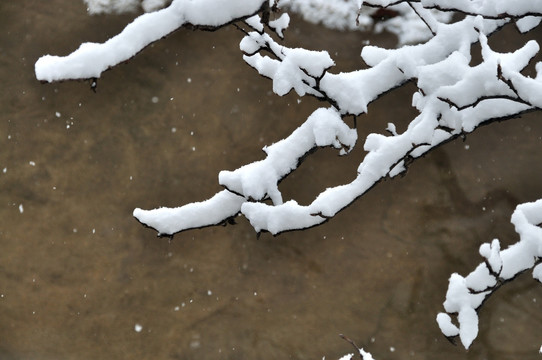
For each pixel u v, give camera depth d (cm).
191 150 744
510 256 397
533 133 745
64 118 759
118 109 763
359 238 707
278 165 429
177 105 764
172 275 696
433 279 688
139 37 379
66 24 811
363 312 678
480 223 706
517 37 790
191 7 352
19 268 702
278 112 757
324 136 418
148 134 751
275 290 689
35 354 672
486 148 738
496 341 662
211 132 751
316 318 677
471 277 377
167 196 725
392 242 703
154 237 709
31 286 695
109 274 698
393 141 412
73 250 707
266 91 768
